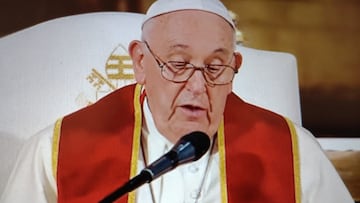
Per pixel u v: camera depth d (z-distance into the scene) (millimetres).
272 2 10336
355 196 9672
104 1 9906
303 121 10391
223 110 5922
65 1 9781
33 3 9672
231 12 10250
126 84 7402
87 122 6367
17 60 7477
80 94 7344
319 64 10461
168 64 5371
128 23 7695
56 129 6324
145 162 6117
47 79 7387
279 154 6316
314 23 10477
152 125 6020
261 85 7746
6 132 7215
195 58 5340
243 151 6270
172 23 5395
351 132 10469
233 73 5555
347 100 10492
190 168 5961
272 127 6469
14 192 6031
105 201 4359
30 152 6258
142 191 5883
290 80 7992
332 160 9742
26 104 7301
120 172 6070
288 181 6215
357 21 10547
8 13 9609
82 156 6164
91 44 7543
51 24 7703
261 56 7953
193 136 4602
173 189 5867
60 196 6070
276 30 10375
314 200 6184
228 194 6066
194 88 5316
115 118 6324
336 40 10500
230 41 5484
